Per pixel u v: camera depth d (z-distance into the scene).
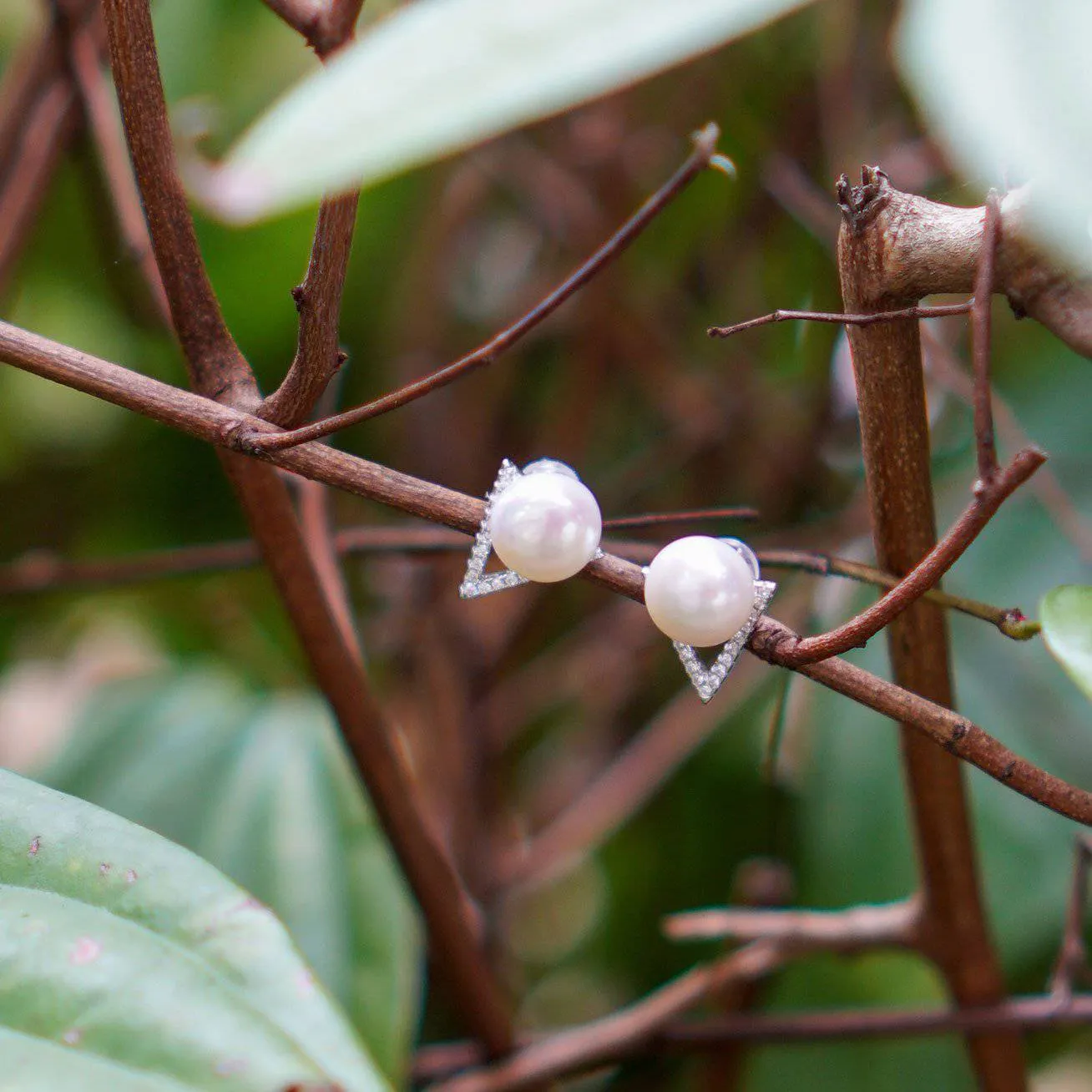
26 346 0.27
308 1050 0.26
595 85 0.24
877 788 0.41
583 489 0.28
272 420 0.28
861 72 0.44
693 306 0.53
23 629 0.54
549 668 0.53
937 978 0.40
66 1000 0.26
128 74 0.27
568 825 0.45
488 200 0.57
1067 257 0.25
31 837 0.26
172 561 0.39
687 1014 0.41
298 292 0.27
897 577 0.29
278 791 0.36
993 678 0.42
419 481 0.28
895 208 0.27
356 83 0.24
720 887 0.48
